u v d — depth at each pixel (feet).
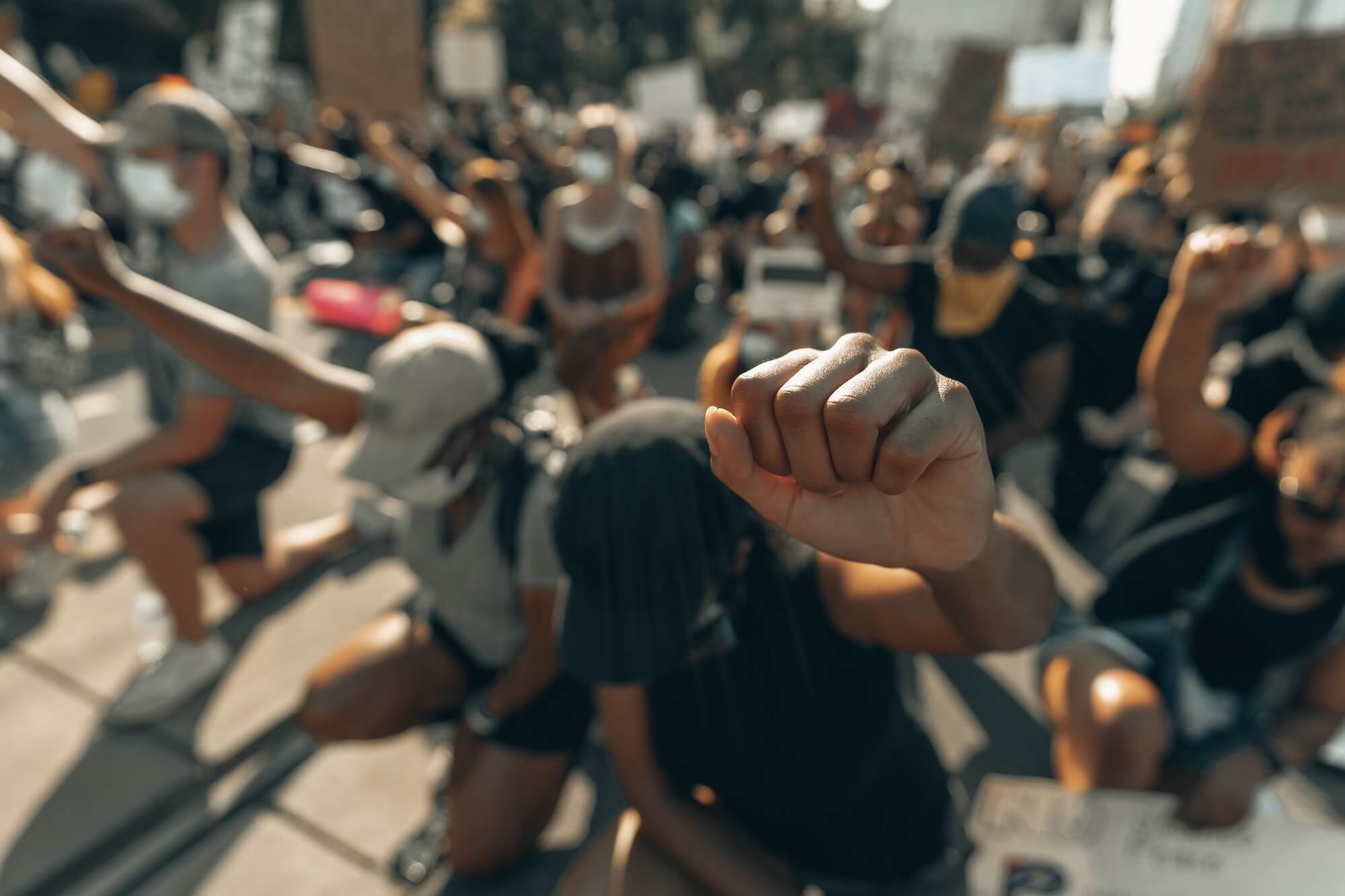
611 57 97.09
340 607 8.63
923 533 1.76
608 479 2.96
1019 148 18.49
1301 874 3.53
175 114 5.87
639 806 4.12
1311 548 4.50
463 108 27.07
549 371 8.38
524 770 5.30
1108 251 8.86
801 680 3.57
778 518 1.78
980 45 10.61
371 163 17.79
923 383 1.58
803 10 108.58
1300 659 5.14
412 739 7.09
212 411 6.34
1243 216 9.13
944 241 6.93
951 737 6.99
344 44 14.55
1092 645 5.43
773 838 4.31
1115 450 9.43
